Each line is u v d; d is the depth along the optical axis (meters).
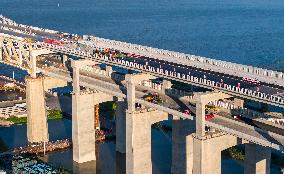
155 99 194.62
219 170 174.38
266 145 156.25
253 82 173.00
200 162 170.00
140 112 192.00
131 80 189.25
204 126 169.62
